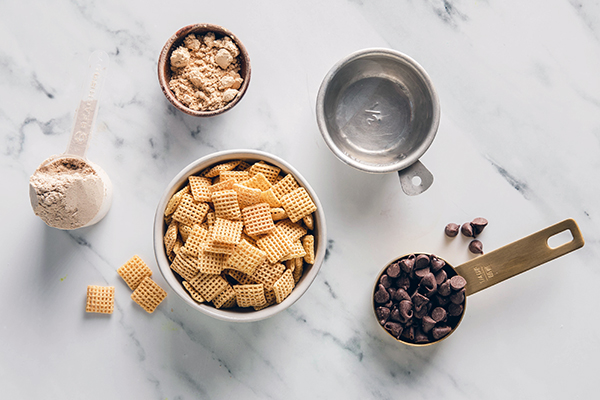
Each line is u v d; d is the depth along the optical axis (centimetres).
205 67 49
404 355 54
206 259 46
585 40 53
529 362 54
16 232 52
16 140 52
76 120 50
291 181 48
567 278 54
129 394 53
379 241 53
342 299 53
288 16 53
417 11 53
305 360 53
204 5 52
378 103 53
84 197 48
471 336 54
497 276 51
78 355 53
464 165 53
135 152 52
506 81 53
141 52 52
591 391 54
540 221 54
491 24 53
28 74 52
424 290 50
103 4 52
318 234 48
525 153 54
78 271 52
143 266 51
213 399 53
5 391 52
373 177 53
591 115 54
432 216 53
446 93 53
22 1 52
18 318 52
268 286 47
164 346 53
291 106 53
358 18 53
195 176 48
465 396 54
